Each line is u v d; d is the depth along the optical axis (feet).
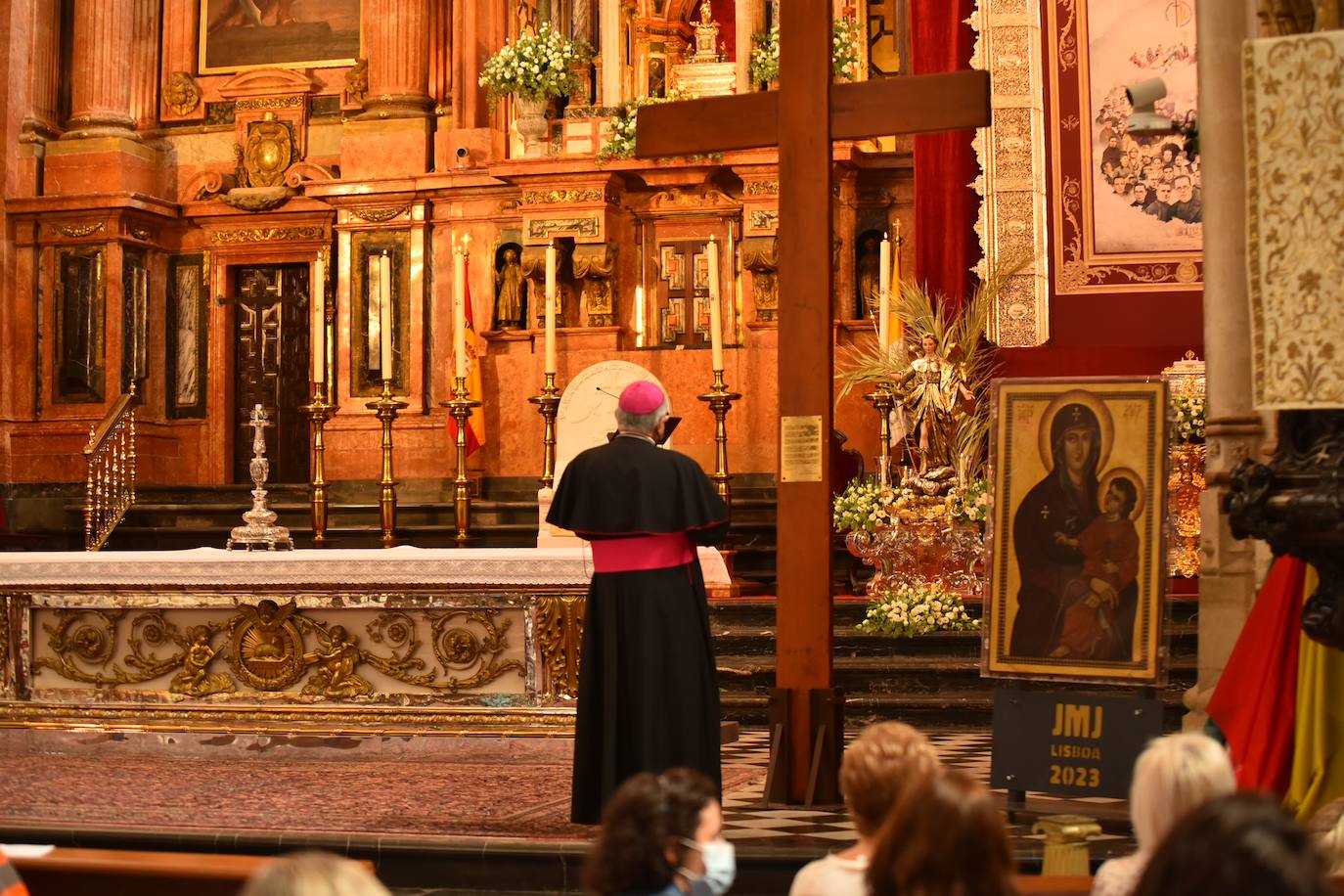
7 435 67.92
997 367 53.83
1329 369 17.81
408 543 60.95
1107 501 25.21
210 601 35.78
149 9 72.02
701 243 63.46
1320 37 17.93
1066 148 54.19
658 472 24.91
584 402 52.39
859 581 52.34
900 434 48.93
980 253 55.57
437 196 66.85
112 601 36.27
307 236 69.92
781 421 27.09
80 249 68.59
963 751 35.65
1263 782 22.56
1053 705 25.17
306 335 70.64
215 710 35.76
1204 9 26.96
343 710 35.17
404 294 67.31
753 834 23.95
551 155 63.31
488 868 23.79
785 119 27.30
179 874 14.65
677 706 24.72
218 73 71.31
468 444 62.13
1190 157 28.81
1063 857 16.66
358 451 66.90
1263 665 23.15
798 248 27.14
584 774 24.93
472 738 34.47
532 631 34.42
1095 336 53.52
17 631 36.88
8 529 64.85
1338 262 17.81
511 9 66.90
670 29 66.13
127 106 71.20
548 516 25.52
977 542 46.57
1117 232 53.67
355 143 68.18
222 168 71.15
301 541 62.13
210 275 70.85
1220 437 26.78
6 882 13.14
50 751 36.29
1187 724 27.14
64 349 68.44
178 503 66.03
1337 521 17.62
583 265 61.82
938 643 42.63
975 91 26.66
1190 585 47.47
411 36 68.39
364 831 25.08
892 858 8.97
